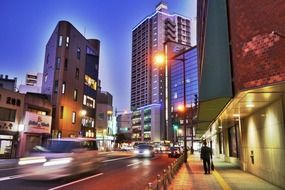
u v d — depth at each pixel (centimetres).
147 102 16162
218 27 1236
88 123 6372
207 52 1264
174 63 13750
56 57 5228
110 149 8588
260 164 1596
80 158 1544
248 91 1004
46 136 4409
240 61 1011
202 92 1277
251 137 1817
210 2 1306
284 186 1181
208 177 1597
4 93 3500
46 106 4491
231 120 2256
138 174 1784
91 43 7831
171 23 16812
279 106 1196
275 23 930
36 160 1344
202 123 2720
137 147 4222
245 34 1012
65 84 5197
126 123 15838
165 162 3009
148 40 17125
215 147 4678
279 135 1227
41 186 1223
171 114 13300
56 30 5444
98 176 1662
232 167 2362
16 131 3678
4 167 2144
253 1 1010
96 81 6919
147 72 16600
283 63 888
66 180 1427
